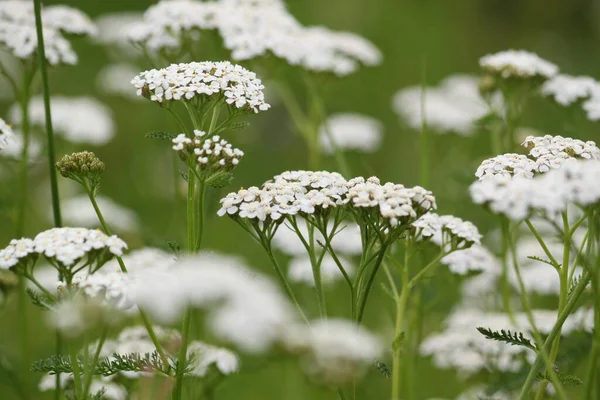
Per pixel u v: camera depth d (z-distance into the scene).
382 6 23.14
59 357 5.87
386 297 9.01
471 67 21.89
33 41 8.76
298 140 16.48
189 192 6.04
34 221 13.45
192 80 6.11
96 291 4.95
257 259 12.65
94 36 10.35
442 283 8.50
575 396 9.03
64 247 5.36
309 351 3.58
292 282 10.00
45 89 6.87
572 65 18.00
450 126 13.59
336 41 11.72
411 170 14.46
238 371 7.14
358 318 5.79
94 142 12.53
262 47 9.82
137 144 14.66
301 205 5.78
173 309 3.89
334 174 6.18
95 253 5.55
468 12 24.48
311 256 5.91
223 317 3.62
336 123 14.33
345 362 3.57
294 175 6.14
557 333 6.00
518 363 7.96
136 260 8.08
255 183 14.32
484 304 10.21
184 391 7.54
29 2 9.84
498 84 9.56
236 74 6.28
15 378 7.74
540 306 10.02
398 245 8.48
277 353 3.65
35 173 14.57
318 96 10.23
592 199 4.92
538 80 9.53
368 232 5.91
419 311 7.99
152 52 10.45
